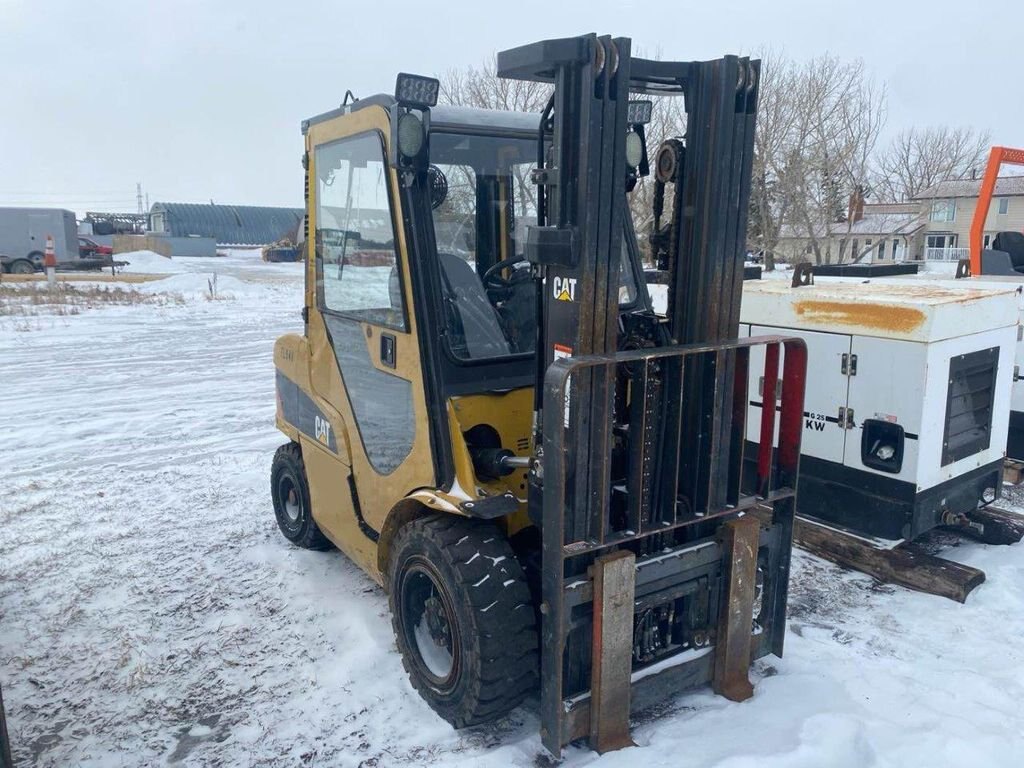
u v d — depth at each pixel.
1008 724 3.03
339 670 3.52
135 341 13.31
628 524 2.79
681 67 2.79
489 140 3.37
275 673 3.52
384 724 3.15
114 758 2.99
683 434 3.01
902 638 3.71
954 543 4.78
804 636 3.74
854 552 4.40
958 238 32.53
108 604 4.17
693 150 2.83
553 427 2.53
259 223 68.50
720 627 3.11
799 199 20.77
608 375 2.59
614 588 2.71
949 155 41.03
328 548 4.77
